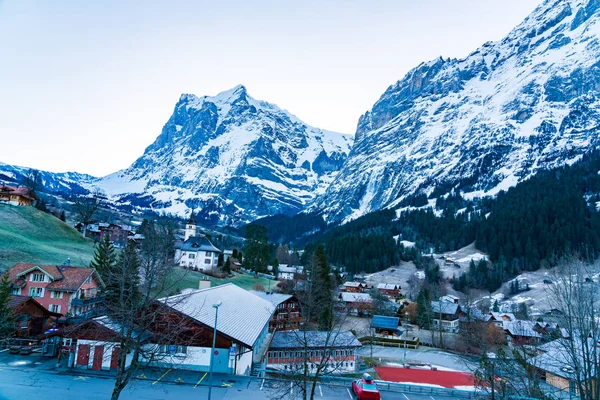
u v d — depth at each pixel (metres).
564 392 46.88
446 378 71.19
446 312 131.25
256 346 59.38
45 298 71.56
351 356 70.31
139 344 29.78
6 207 127.44
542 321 101.38
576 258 36.91
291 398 40.88
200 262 138.25
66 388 38.16
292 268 170.25
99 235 163.50
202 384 42.81
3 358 46.88
